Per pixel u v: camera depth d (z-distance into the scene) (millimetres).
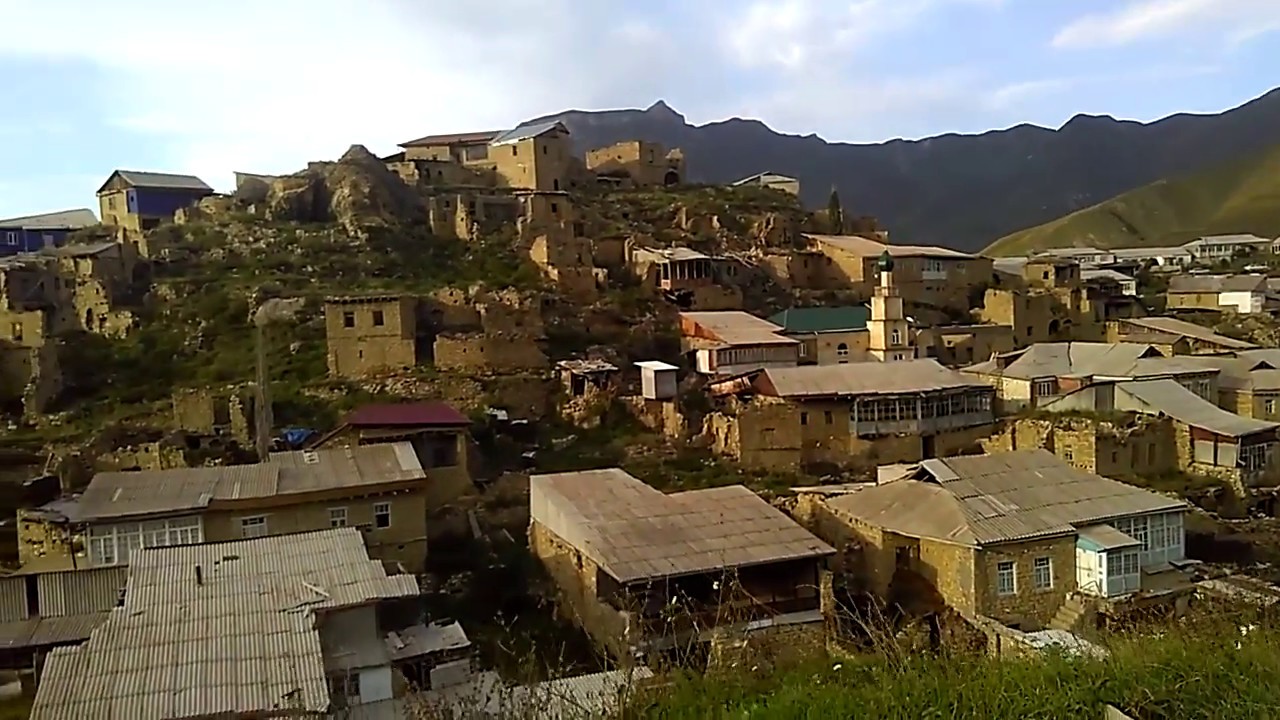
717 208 86375
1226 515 42156
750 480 42188
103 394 49312
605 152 98688
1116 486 31109
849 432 47531
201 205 73562
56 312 56688
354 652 20641
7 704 20969
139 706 16172
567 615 28641
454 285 60500
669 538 27156
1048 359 57062
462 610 29391
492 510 37562
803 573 26938
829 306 69375
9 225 77562
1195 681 8172
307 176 75938
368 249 66562
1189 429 45844
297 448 40562
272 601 20234
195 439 41656
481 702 17922
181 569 22016
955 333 64625
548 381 49875
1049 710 8148
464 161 90000
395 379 48312
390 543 31469
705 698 10172
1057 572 27734
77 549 29109
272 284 59531
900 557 29000
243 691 16672
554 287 61062
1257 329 72875
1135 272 99375
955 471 31219
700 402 50531
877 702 8875
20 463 40031
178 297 58250
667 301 63594
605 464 43656
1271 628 9531
